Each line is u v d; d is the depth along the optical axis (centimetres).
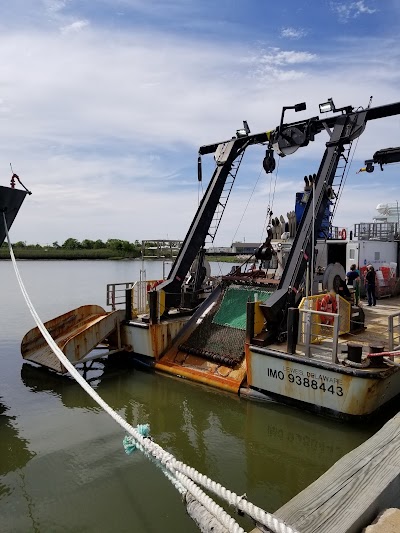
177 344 1097
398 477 274
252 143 1242
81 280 4347
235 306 1102
